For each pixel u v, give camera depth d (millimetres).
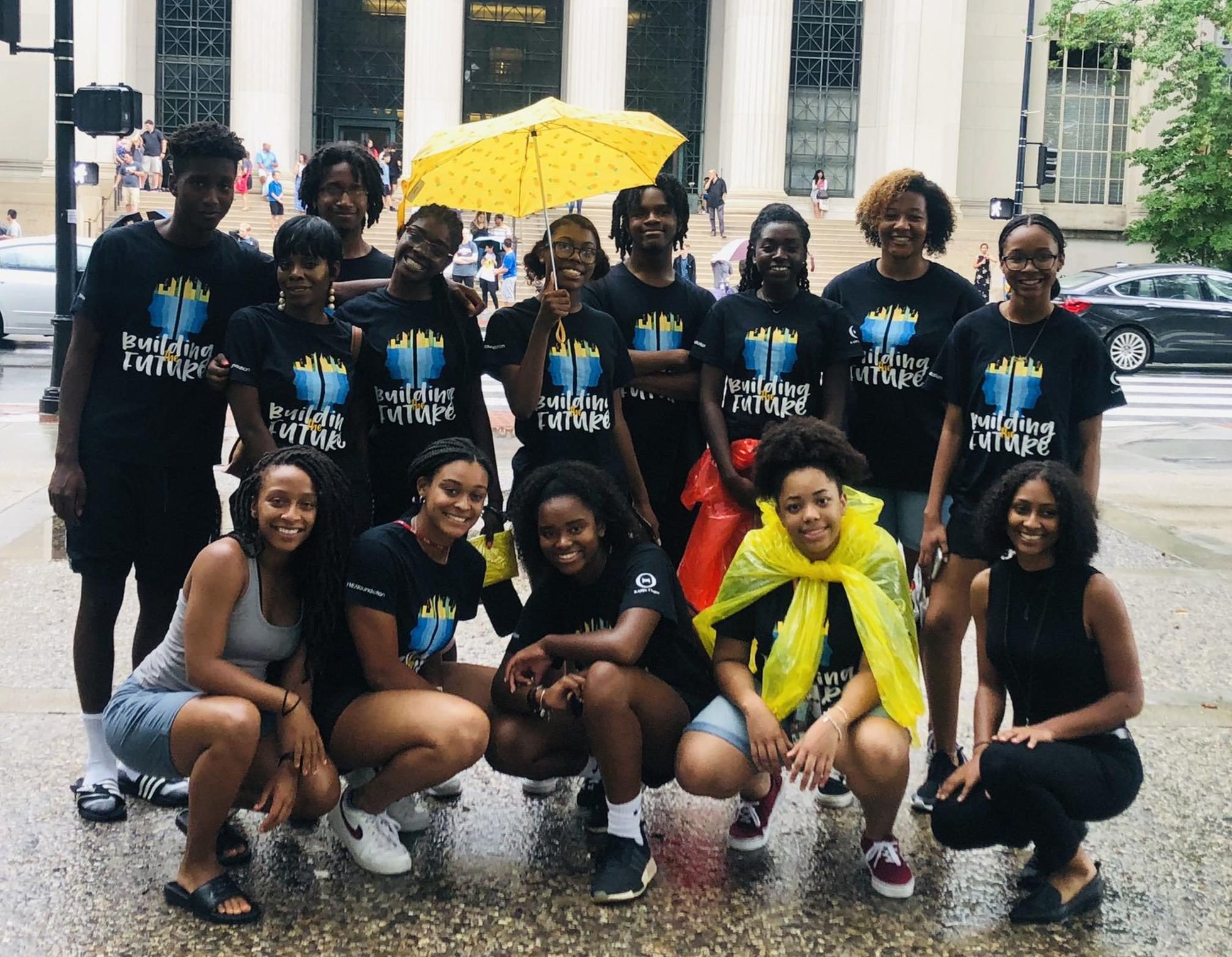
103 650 4273
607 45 32938
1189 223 28641
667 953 3457
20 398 14367
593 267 4504
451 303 4480
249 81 32594
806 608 3920
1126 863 4020
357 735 3805
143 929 3504
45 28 33562
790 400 4770
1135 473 11344
